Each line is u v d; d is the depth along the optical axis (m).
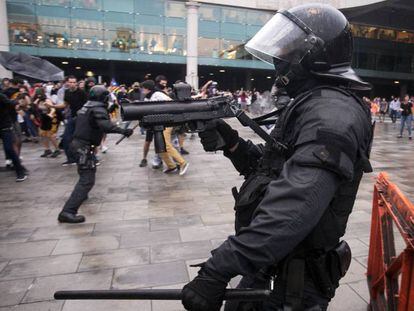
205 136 1.48
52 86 13.05
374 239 2.59
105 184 5.97
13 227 4.11
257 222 1.01
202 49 28.19
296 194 0.98
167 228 4.06
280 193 1.01
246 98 23.47
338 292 2.73
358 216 4.34
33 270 3.13
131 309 2.57
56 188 5.79
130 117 1.33
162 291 1.29
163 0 26.47
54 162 7.85
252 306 1.36
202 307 1.05
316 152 1.01
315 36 1.21
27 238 3.80
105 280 2.96
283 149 1.22
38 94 10.10
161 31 26.83
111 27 25.67
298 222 0.97
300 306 1.20
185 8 27.05
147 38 26.62
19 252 3.47
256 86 38.75
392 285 1.97
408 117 12.68
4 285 2.89
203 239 3.75
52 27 24.45
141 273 3.06
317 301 1.26
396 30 35.78
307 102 1.16
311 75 1.26
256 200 1.27
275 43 1.29
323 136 1.02
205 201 5.04
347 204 1.20
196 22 27.00
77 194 4.28
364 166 1.13
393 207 1.93
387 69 36.88
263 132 1.33
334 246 1.28
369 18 34.00
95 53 25.66
